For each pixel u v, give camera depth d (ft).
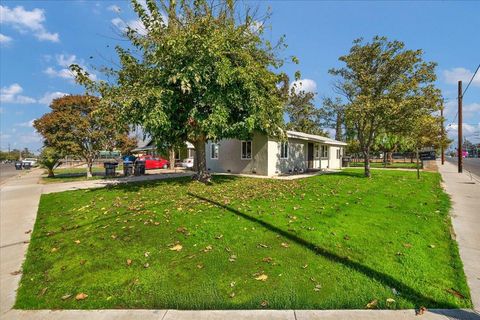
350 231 16.46
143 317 8.93
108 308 9.56
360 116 46.16
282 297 9.73
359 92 49.67
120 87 32.63
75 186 39.99
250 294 10.01
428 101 41.60
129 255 13.76
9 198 31.55
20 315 9.39
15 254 15.06
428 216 20.38
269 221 18.54
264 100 33.96
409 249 13.79
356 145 108.27
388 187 35.96
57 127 55.57
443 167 83.51
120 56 34.68
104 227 18.28
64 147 54.70
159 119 28.68
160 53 30.14
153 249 14.38
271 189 32.86
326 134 128.67
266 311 9.03
